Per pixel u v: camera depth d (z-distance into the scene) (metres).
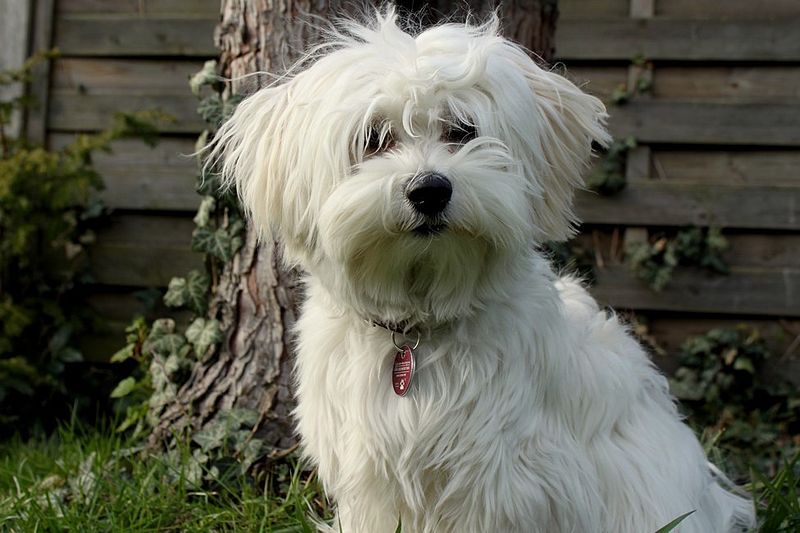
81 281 1.80
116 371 1.80
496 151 0.99
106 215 1.81
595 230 1.76
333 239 0.99
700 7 1.71
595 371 1.07
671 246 1.72
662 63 1.72
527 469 1.02
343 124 1.00
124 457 1.32
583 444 1.06
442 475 1.02
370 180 0.97
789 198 1.69
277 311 1.27
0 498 1.27
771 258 1.73
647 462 1.08
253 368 1.28
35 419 1.72
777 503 1.15
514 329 1.02
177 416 1.30
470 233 0.98
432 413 1.01
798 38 1.67
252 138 1.08
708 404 1.71
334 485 1.07
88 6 1.82
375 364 1.03
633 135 1.72
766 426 1.66
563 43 1.72
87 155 1.70
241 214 1.28
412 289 1.02
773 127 1.69
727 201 1.71
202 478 1.24
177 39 1.78
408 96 0.99
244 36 1.26
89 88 1.83
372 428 1.02
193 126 1.78
